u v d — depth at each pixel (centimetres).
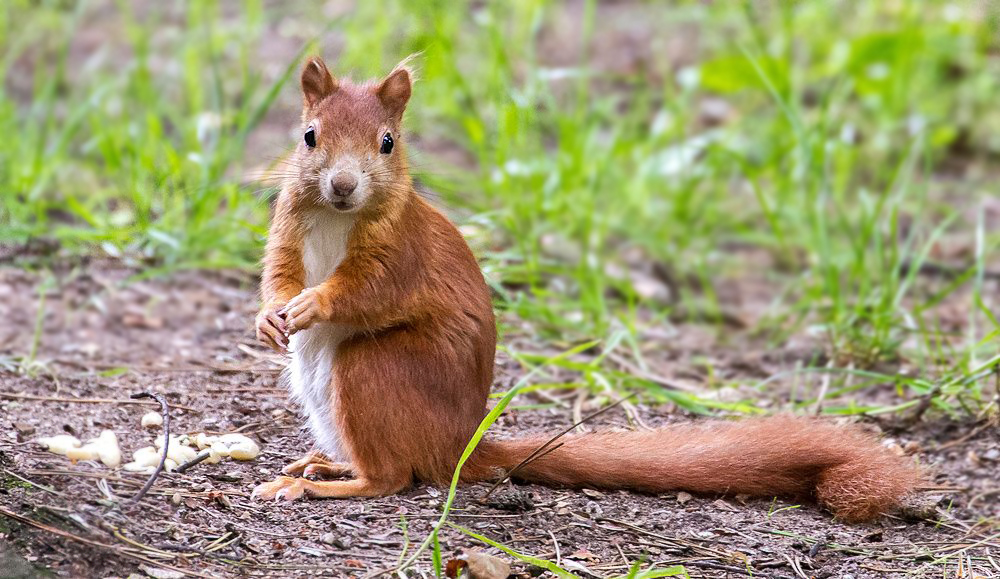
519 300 1195
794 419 897
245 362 1059
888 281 1259
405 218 811
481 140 1423
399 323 807
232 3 2094
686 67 2002
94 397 938
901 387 1095
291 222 817
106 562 668
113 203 1394
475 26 1897
